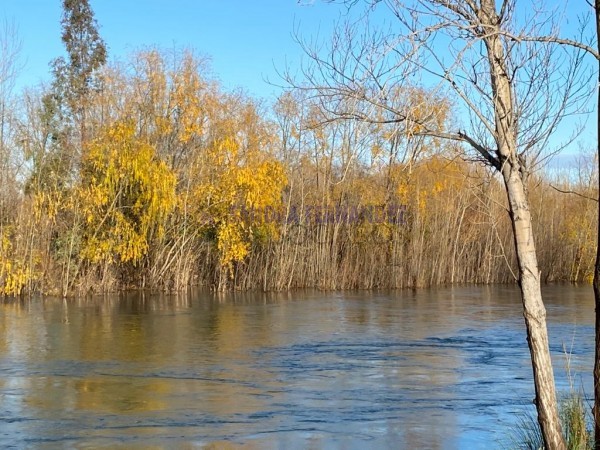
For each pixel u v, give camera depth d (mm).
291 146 49875
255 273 48812
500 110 7906
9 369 19625
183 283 46312
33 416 14531
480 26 7500
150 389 17156
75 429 13547
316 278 49969
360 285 51062
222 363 20750
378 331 27953
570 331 27672
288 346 24031
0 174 41750
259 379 18438
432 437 13000
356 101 8031
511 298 42750
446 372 19484
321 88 9141
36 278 41500
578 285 55625
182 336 26172
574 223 61125
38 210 40875
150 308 35906
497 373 19359
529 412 14867
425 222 52906
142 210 44156
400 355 22375
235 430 13492
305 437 13008
